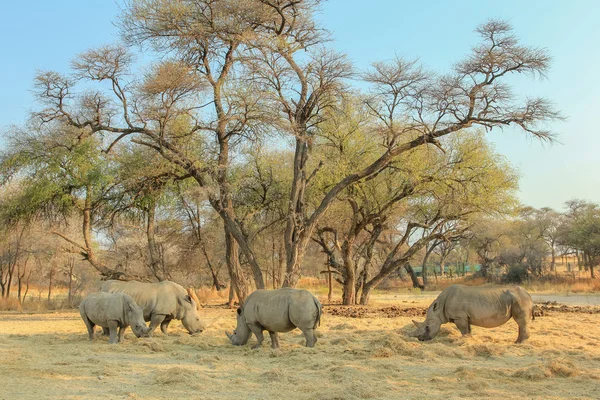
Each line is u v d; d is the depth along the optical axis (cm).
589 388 998
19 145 2994
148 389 1006
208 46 2862
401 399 930
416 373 1138
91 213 3197
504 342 1533
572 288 4731
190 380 1063
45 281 4756
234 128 2864
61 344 1590
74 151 3005
